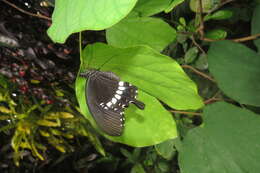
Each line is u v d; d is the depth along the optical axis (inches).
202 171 15.8
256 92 16.7
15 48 17.2
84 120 20.2
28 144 18.6
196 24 19.9
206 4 19.4
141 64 14.2
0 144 19.6
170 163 23.0
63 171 22.2
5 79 17.9
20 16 17.6
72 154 22.1
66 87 19.7
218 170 15.7
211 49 17.4
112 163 24.5
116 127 14.0
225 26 22.2
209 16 19.4
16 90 18.3
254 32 18.2
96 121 14.2
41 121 18.9
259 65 17.0
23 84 17.4
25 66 17.4
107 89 13.8
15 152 18.7
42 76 18.1
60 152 21.2
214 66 17.1
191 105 15.3
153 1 15.5
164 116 15.1
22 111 18.7
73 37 19.1
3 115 18.5
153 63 14.1
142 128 15.2
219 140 15.9
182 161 16.0
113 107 13.9
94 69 13.9
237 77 16.9
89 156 22.4
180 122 21.3
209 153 15.9
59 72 18.5
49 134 19.6
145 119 15.2
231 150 15.8
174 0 14.6
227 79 16.9
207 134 16.1
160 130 15.1
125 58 14.1
